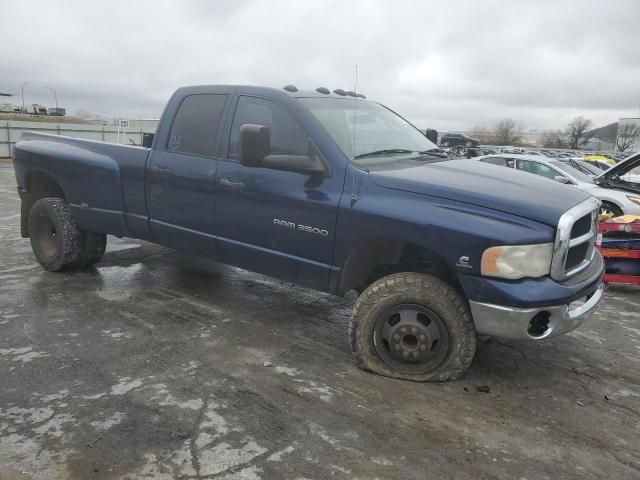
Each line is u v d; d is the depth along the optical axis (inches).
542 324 131.8
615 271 237.9
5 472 102.0
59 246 225.9
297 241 156.9
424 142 188.4
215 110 179.8
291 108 160.7
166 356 154.4
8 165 1093.1
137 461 106.3
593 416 129.1
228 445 112.3
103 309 191.0
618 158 1128.2
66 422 119.1
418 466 107.7
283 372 146.7
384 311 143.3
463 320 137.2
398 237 137.7
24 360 149.2
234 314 190.5
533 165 434.3
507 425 123.7
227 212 172.6
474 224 129.0
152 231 198.8
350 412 127.0
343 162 148.6
